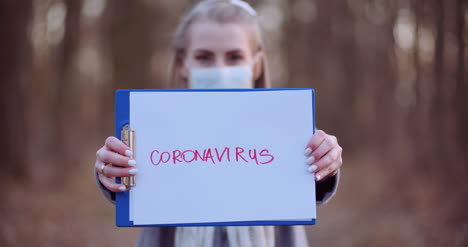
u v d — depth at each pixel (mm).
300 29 11055
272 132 1459
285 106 1465
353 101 9773
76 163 7758
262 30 2098
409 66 6426
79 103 9938
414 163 5766
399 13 7234
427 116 5672
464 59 5074
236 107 1465
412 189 5473
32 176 5926
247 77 1914
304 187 1439
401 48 7250
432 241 4469
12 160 5766
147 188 1424
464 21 5008
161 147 1441
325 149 1416
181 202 1427
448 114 5379
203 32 1918
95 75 12734
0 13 5734
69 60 8492
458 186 5094
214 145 1451
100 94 12773
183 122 1453
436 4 5277
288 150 1453
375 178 6723
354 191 6676
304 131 1456
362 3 9266
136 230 5297
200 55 1940
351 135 9711
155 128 1444
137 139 1436
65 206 5527
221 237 1771
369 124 8930
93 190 6652
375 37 8523
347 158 9453
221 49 1909
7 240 4430
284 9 11391
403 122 6531
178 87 2072
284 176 1443
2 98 5750
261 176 1445
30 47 6051
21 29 5855
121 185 1399
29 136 5992
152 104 1450
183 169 1438
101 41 12062
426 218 4812
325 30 10461
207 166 1442
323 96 10414
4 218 4730
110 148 1401
